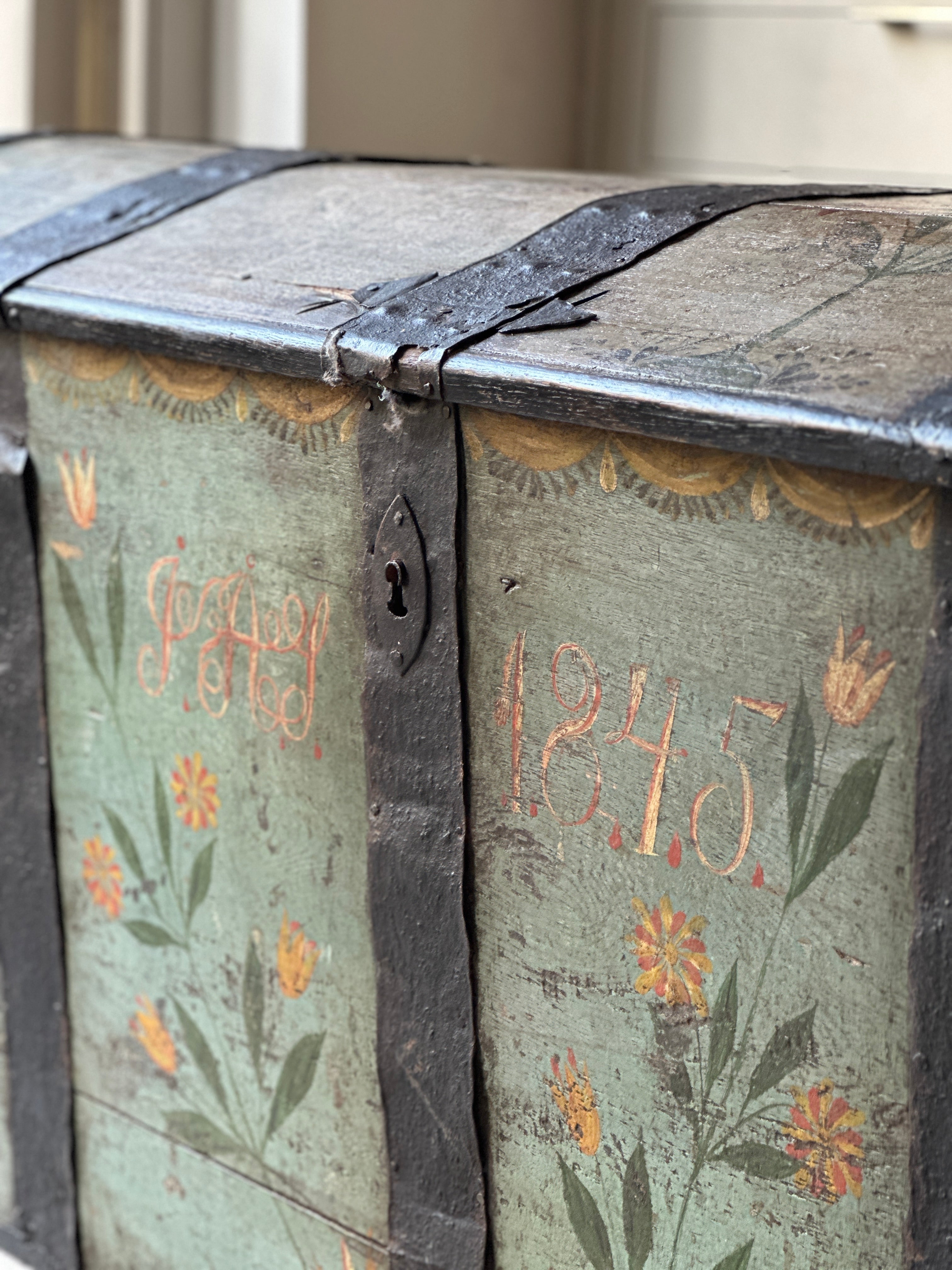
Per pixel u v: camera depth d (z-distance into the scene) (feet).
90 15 7.06
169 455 3.71
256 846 3.78
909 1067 2.67
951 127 6.26
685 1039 3.00
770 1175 2.93
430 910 3.38
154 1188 4.37
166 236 3.96
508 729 3.15
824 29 6.57
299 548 3.46
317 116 6.61
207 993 4.04
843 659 2.60
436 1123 3.51
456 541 3.11
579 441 2.86
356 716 3.43
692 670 2.81
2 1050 4.73
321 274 3.49
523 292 3.12
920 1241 2.73
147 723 4.00
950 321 2.59
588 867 3.08
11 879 4.53
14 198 4.47
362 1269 3.79
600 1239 3.26
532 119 7.54
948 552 2.42
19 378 4.03
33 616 4.21
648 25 7.26
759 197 3.33
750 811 2.79
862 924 2.68
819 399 2.46
